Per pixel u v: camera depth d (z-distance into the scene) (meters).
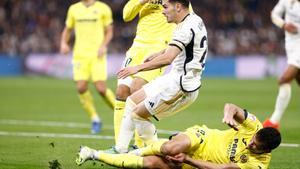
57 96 57.22
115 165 19.45
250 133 18.67
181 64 20.02
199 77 20.39
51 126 34.66
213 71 90.75
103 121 38.25
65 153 24.50
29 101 52.09
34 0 99.69
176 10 19.91
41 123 36.28
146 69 19.45
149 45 23.81
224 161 18.86
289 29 30.77
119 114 23.45
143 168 19.17
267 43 96.44
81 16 33.97
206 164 18.50
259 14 101.06
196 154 19.19
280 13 31.67
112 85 70.88
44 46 92.62
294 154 24.91
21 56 88.12
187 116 39.94
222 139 19.11
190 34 19.61
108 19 34.19
